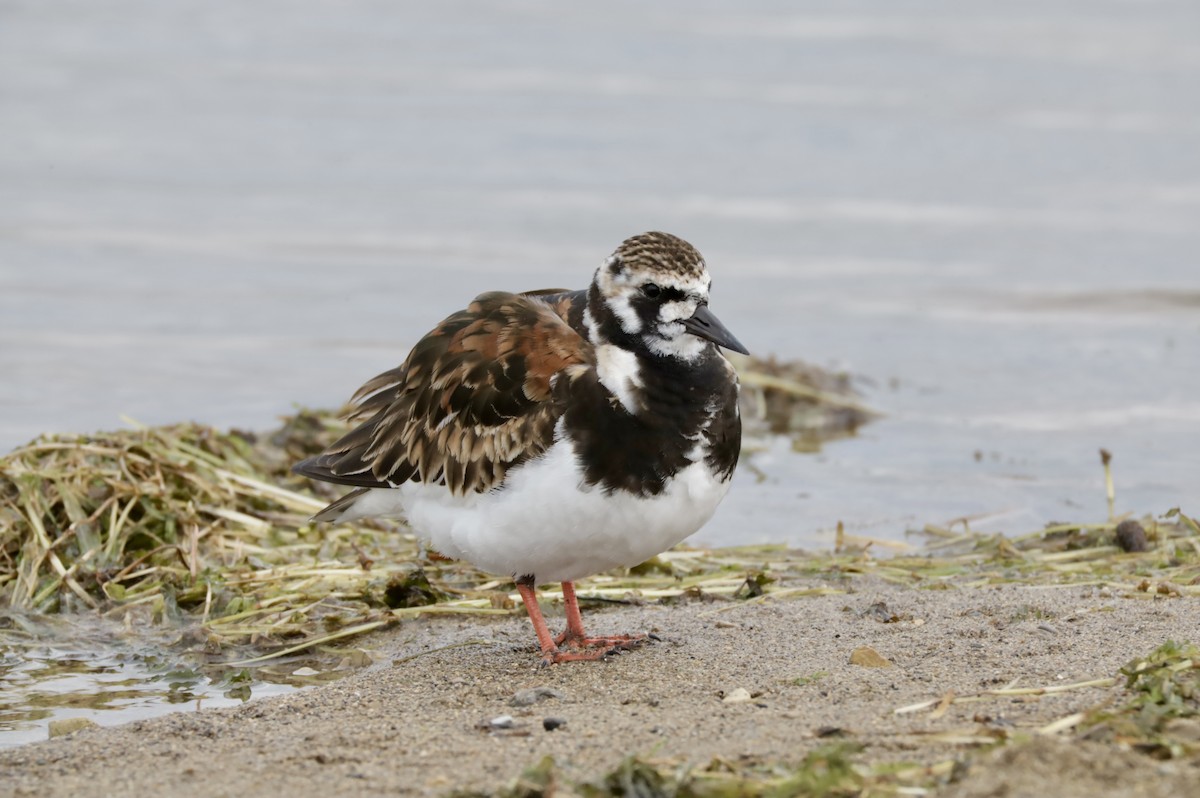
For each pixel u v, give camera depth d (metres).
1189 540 12.66
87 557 11.81
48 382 17.53
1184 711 7.39
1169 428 16.53
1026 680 8.48
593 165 24.64
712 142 25.67
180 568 11.92
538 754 7.59
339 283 20.64
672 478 8.96
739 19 32.31
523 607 11.34
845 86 27.98
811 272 21.22
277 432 15.59
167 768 7.75
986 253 21.83
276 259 21.44
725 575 11.91
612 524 8.98
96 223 22.41
